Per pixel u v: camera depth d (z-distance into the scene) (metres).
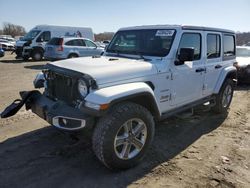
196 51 4.95
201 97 5.29
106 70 3.51
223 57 5.88
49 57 15.62
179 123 5.52
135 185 3.31
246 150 4.33
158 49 4.41
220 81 5.74
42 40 18.59
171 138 4.75
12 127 4.98
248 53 11.38
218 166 3.79
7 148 4.15
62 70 3.69
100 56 4.73
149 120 3.71
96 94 3.22
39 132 4.77
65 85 3.69
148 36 4.63
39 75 4.59
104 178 3.44
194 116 6.02
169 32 4.44
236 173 3.62
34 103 4.07
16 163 3.73
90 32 20.80
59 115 3.40
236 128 5.35
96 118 3.40
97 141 3.33
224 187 3.31
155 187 3.28
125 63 3.91
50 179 3.38
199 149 4.34
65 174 3.50
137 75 3.75
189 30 4.64
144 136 3.73
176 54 4.35
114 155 3.41
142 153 3.74
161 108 4.29
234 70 6.20
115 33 5.20
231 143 4.60
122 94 3.32
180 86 4.55
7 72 12.44
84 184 3.30
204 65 5.16
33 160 3.82
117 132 3.37
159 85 4.11
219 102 6.00
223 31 5.80
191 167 3.75
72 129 3.32
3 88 8.55
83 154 4.02
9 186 3.21
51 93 4.04
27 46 18.39
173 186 3.30
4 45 31.66
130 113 3.44
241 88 9.60
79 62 3.95
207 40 5.22
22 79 10.44
